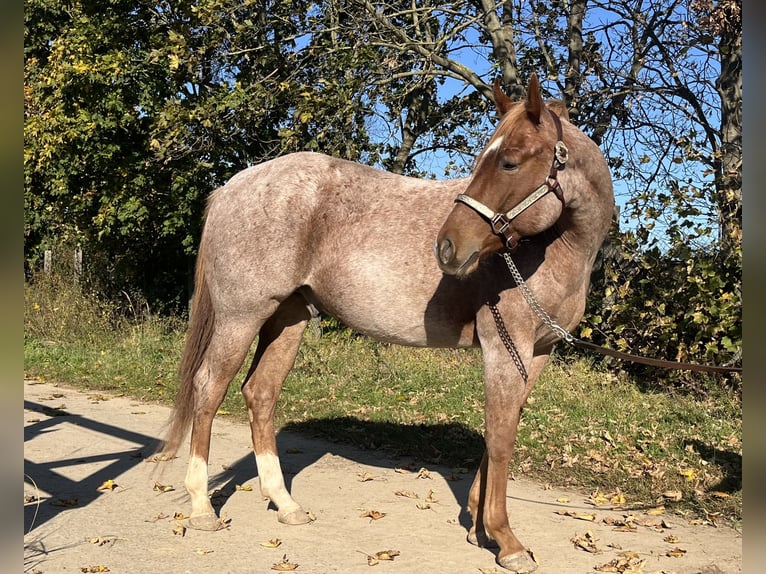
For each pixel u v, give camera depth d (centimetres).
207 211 386
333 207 356
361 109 862
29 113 1155
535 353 341
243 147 998
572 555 325
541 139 286
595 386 682
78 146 1034
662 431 534
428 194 350
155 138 920
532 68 1038
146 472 461
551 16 974
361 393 697
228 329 362
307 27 948
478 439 542
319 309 390
